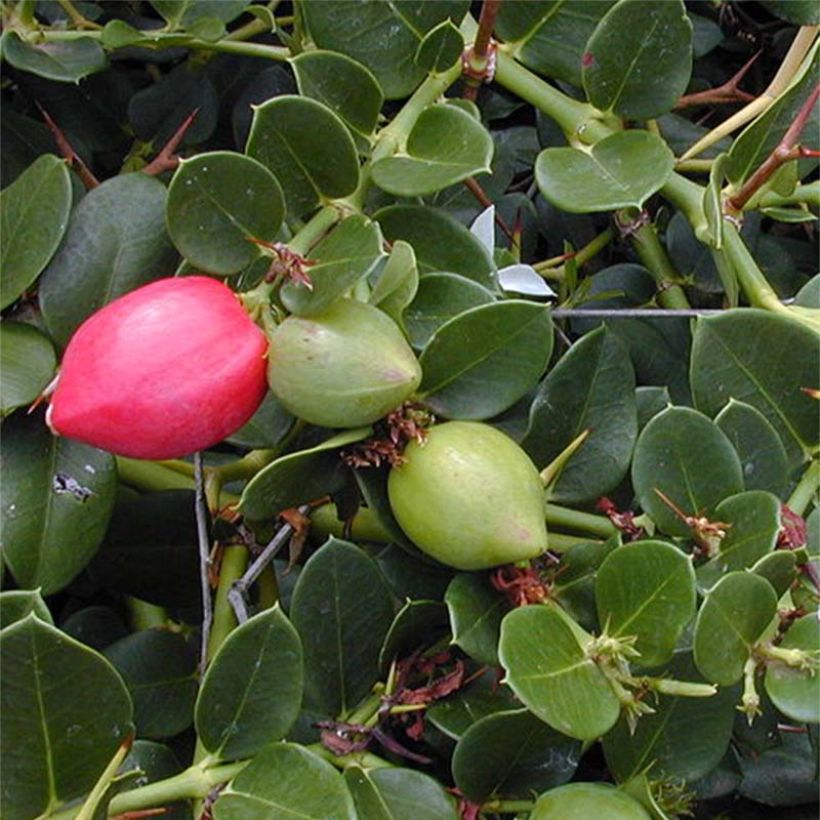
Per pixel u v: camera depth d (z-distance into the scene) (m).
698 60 0.61
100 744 0.43
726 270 0.51
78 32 0.54
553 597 0.47
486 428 0.46
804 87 0.50
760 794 0.52
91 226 0.48
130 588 0.51
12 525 0.47
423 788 0.45
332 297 0.44
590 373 0.48
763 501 0.47
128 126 0.57
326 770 0.44
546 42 0.52
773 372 0.48
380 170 0.49
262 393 0.45
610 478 0.48
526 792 0.46
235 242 0.46
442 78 0.51
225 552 0.50
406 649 0.48
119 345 0.43
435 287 0.48
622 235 0.55
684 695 0.46
